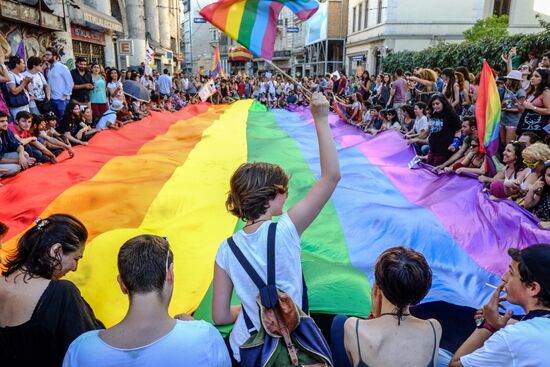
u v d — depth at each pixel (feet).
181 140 28.43
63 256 6.65
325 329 8.96
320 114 6.31
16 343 6.23
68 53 42.22
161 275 5.15
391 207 14.92
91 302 9.73
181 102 51.03
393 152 22.52
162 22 112.37
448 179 17.10
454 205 14.78
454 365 6.52
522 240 12.26
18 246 6.59
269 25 8.36
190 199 15.51
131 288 5.09
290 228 5.73
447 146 19.08
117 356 4.83
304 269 10.35
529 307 5.75
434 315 9.68
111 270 10.50
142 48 82.74
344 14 119.03
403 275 5.71
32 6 35.55
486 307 6.45
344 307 8.67
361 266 11.60
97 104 29.55
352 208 15.07
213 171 19.94
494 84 15.62
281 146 26.50
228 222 13.88
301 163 22.36
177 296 10.07
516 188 13.66
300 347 5.32
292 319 5.30
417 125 23.88
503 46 38.24
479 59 42.37
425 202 15.92
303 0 8.37
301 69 146.00
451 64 48.75
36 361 6.32
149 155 22.47
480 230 13.17
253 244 5.66
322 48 121.80
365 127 31.68
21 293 6.24
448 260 12.23
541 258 5.51
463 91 25.91
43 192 16.30
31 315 6.17
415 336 5.82
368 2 98.43
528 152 13.03
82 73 28.17
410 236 13.03
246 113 44.83
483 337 6.46
